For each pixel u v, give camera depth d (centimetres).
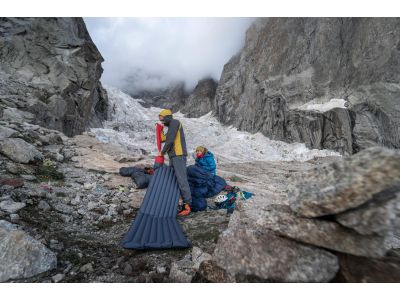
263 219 252
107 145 970
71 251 332
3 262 272
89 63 2181
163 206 453
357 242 215
